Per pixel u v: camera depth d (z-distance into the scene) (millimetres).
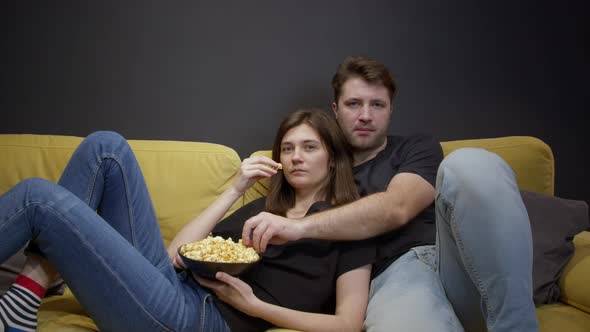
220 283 1358
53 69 2268
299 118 1705
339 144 1711
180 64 2268
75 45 2260
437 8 2326
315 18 2285
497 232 1152
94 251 1186
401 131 2330
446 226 1282
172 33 2260
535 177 1975
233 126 2287
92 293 1204
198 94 2275
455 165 1217
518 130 2383
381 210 1486
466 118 2354
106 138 1380
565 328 1385
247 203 1843
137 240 1377
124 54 2260
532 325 1124
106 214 1401
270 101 2291
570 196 2418
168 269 1387
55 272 1250
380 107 1806
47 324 1304
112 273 1198
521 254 1148
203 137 2287
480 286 1192
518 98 2375
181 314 1275
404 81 2318
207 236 1585
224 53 2270
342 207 1499
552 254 1613
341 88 1831
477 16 2346
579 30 2391
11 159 1927
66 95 2271
